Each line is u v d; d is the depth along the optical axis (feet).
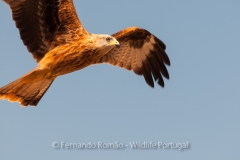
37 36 52.75
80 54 52.80
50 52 52.16
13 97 51.78
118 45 53.78
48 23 52.54
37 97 52.75
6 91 51.13
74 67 53.62
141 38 65.10
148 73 66.44
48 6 51.90
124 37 63.93
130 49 65.16
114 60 64.80
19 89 51.55
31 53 53.06
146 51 65.98
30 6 51.39
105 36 53.93
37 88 52.47
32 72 50.57
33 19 52.06
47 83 53.01
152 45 66.18
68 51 52.34
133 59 65.46
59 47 52.44
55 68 52.29
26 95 52.24
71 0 52.47
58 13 52.47
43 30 52.65
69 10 52.60
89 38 53.11
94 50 53.31
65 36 52.85
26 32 52.31
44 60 51.70
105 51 54.08
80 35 53.01
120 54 64.90
